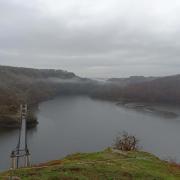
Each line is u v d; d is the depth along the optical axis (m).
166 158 85.12
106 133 119.75
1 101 177.75
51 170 23.61
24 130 112.25
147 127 132.12
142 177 23.89
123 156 32.09
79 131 123.75
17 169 24.61
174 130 125.88
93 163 27.20
